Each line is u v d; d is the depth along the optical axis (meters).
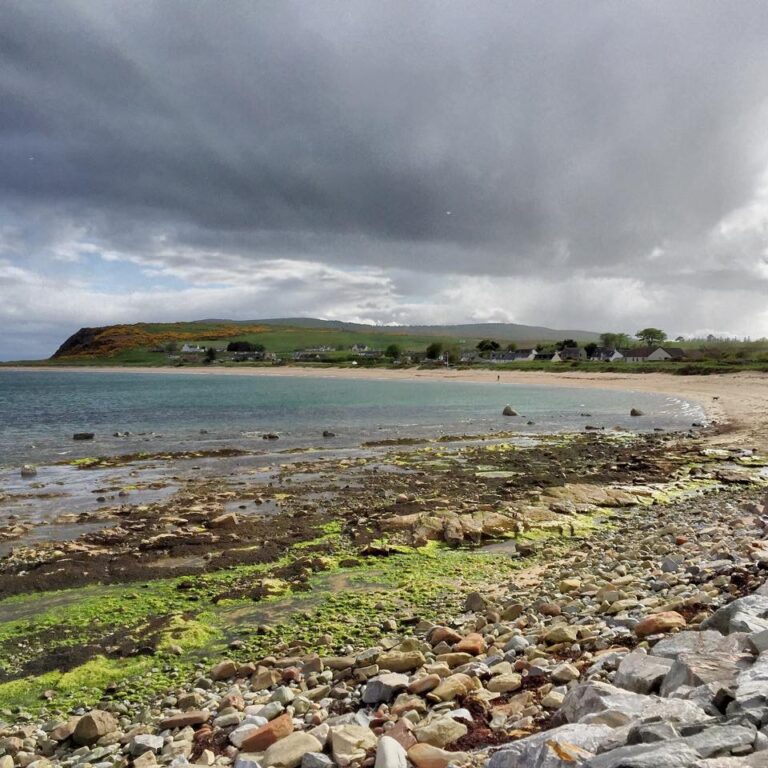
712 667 5.38
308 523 18.52
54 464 30.09
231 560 15.32
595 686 5.61
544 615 10.52
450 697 7.03
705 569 10.96
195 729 7.46
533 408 60.31
